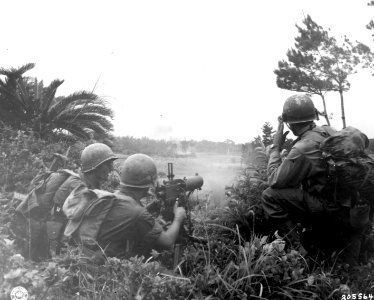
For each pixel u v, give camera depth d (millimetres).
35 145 8875
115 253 4020
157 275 3414
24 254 4922
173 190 4297
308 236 4496
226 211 5039
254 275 3453
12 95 12328
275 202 4535
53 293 3238
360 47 28891
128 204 4102
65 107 12688
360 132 4246
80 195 4293
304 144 4379
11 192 6777
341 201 4266
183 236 4363
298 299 3506
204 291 3377
